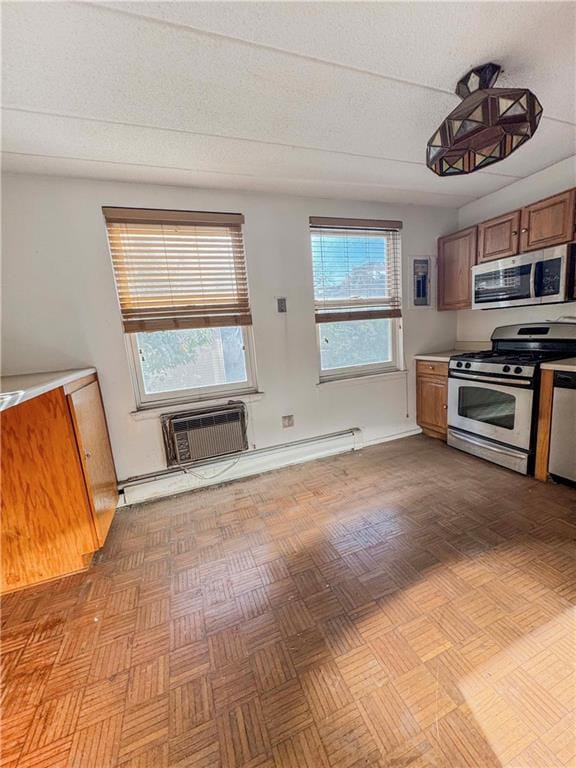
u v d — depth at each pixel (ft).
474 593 4.83
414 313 10.93
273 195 8.67
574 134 6.69
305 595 5.05
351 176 7.91
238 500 8.02
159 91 4.66
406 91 4.99
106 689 3.88
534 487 7.56
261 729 3.39
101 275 7.45
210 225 8.14
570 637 4.09
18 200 6.76
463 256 9.98
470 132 4.48
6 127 5.20
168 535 6.82
